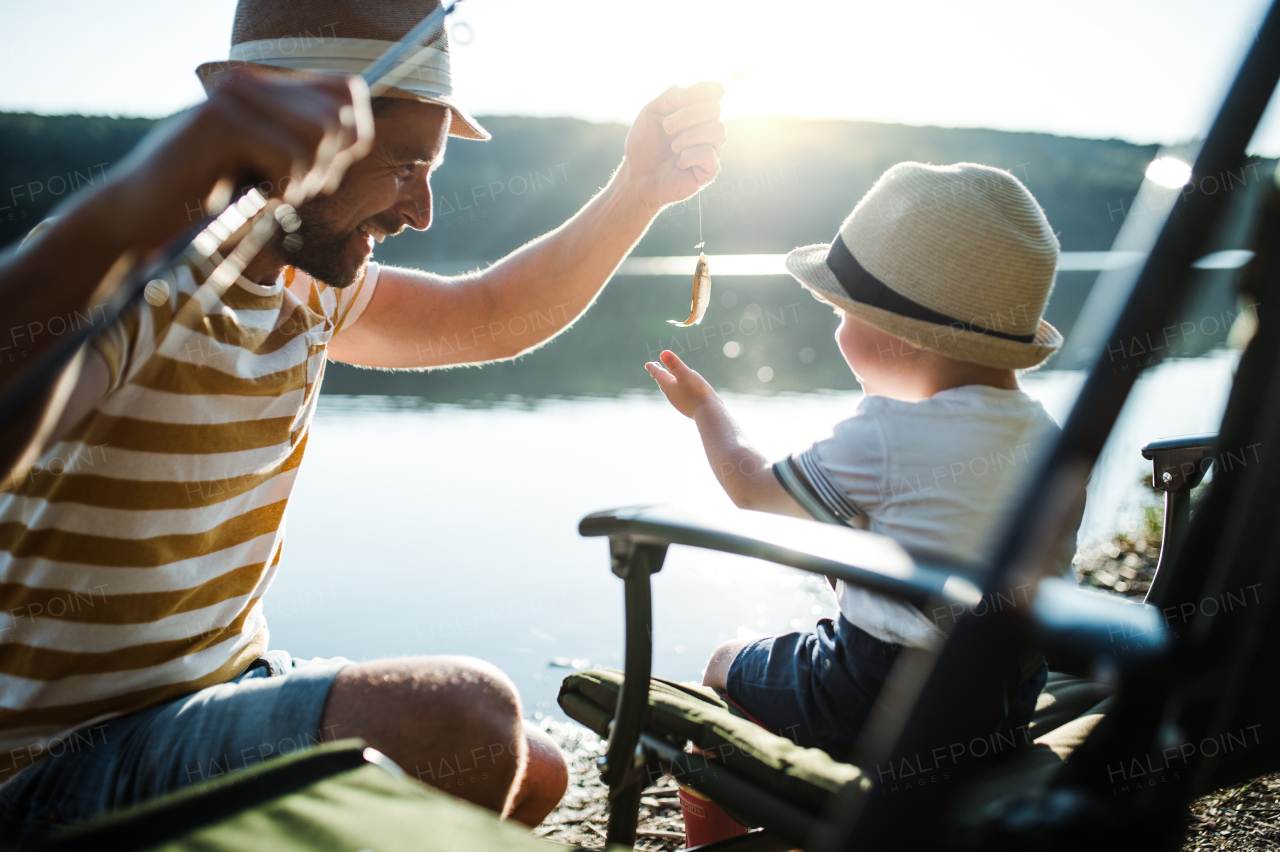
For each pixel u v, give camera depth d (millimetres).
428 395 8148
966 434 1347
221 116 665
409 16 1261
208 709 1143
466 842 784
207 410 1162
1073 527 1114
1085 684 1401
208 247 1063
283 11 1218
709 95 1637
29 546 1102
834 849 566
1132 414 538
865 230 1494
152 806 800
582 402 7656
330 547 3832
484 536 4012
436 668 1169
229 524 1271
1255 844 1565
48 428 743
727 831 1450
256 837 770
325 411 7133
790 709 1378
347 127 695
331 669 1174
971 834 619
